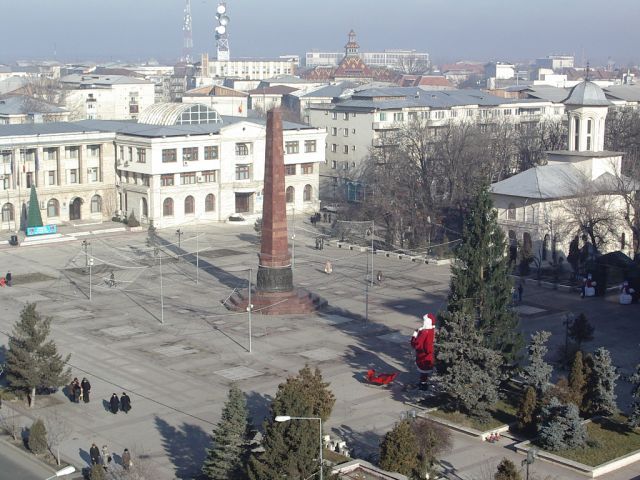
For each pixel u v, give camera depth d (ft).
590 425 239.71
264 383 280.10
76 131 556.10
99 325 342.64
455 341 248.52
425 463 211.41
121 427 246.47
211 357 305.53
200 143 554.05
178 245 495.00
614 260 398.01
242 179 576.20
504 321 256.93
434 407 256.73
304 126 612.29
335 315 359.25
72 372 289.53
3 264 450.30
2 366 282.15
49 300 380.58
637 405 236.22
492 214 261.24
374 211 511.81
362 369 294.05
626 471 215.72
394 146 572.51
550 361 299.17
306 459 180.55
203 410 258.16
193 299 383.24
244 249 489.26
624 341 322.75
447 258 459.32
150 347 315.99
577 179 453.17
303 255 476.54
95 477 203.72
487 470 215.92
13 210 531.50
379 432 241.14
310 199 615.98
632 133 589.73
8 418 252.42
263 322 348.18
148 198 544.62
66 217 555.69
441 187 521.65
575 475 213.25
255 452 197.26
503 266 259.39
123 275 428.15
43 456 228.43
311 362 300.40
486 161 540.93
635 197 446.60
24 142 527.81
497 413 250.16
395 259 467.52
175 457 226.58
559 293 395.55
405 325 345.10
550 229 434.71
